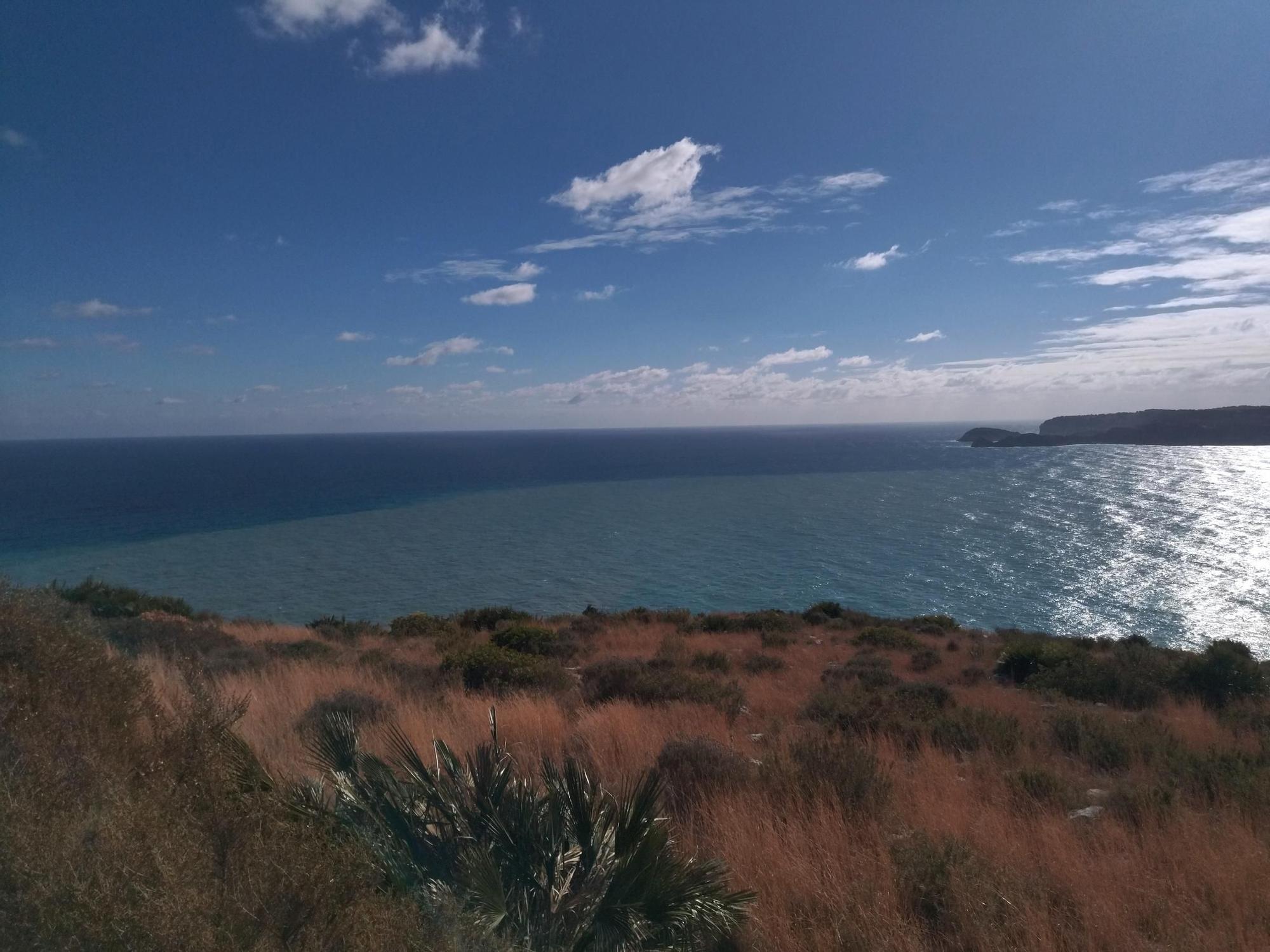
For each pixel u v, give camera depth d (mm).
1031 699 13852
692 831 4777
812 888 4031
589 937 3047
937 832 5016
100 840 2262
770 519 89375
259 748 5555
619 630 25234
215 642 15203
